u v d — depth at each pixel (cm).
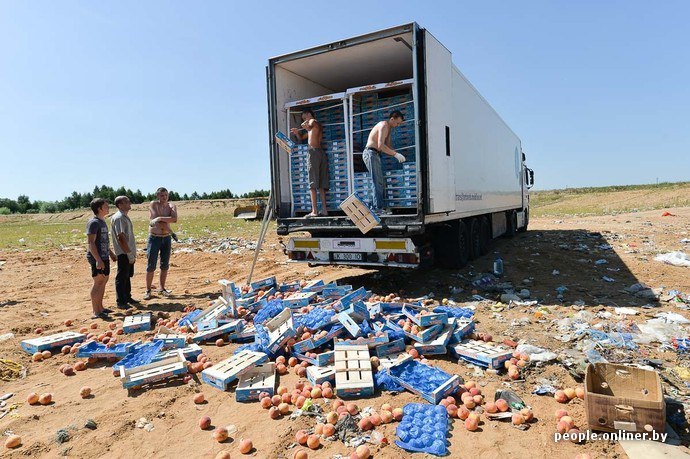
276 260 1223
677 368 423
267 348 489
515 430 334
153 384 446
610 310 629
